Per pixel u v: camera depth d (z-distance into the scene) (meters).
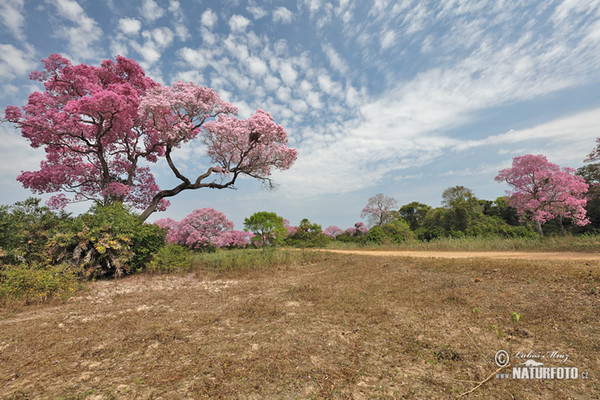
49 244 9.51
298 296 6.35
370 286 6.92
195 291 7.66
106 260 10.45
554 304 4.35
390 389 2.68
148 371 3.13
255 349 3.62
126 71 17.19
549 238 12.58
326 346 3.67
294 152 17.55
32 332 4.53
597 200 24.78
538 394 2.52
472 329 3.91
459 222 29.44
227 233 22.50
